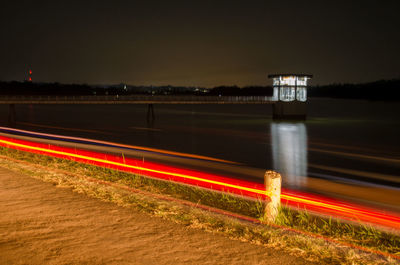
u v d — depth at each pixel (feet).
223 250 13.91
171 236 15.29
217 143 150.51
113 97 266.16
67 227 16.17
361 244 17.44
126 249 13.78
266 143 154.61
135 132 194.70
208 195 29.35
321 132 214.28
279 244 14.70
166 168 66.23
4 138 118.11
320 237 16.85
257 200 27.96
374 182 71.67
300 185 65.21
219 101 278.87
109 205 19.92
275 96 292.40
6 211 18.49
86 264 12.42
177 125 253.44
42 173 28.81
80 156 67.56
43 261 12.61
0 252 13.33
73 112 447.42
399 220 33.14
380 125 271.49
